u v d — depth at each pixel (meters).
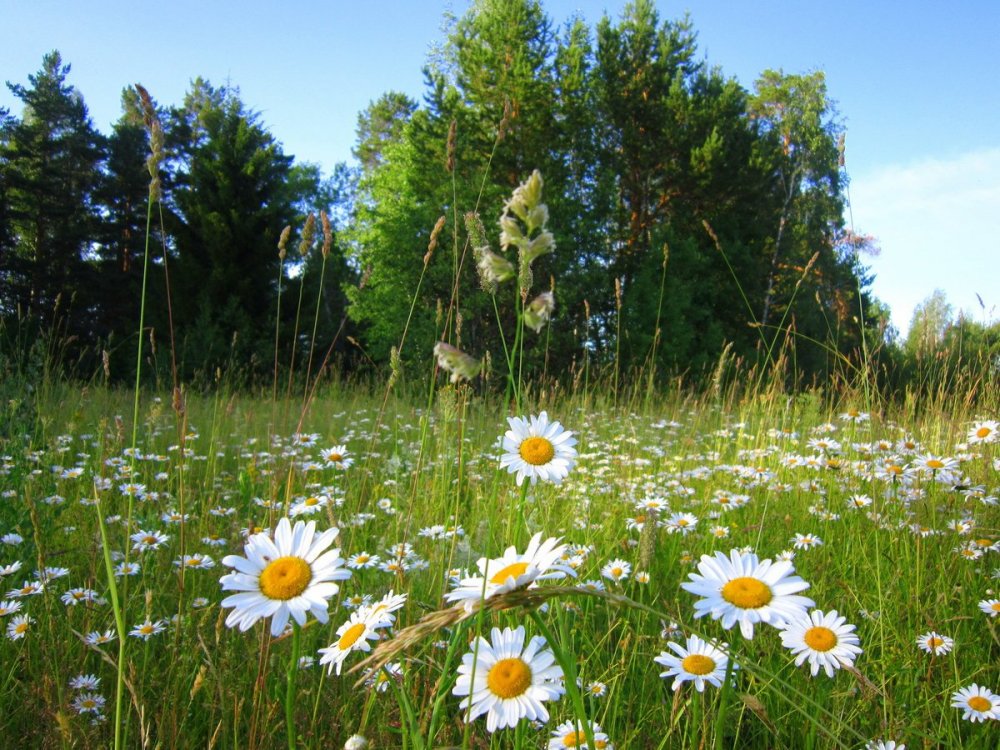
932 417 5.14
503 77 21.69
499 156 21.84
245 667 2.48
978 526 3.47
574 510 3.78
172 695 2.38
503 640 1.40
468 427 6.10
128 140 30.25
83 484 4.44
